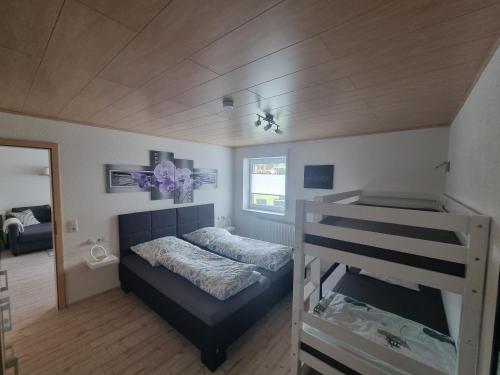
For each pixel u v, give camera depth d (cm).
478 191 117
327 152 346
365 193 298
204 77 137
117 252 307
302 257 136
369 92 159
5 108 210
